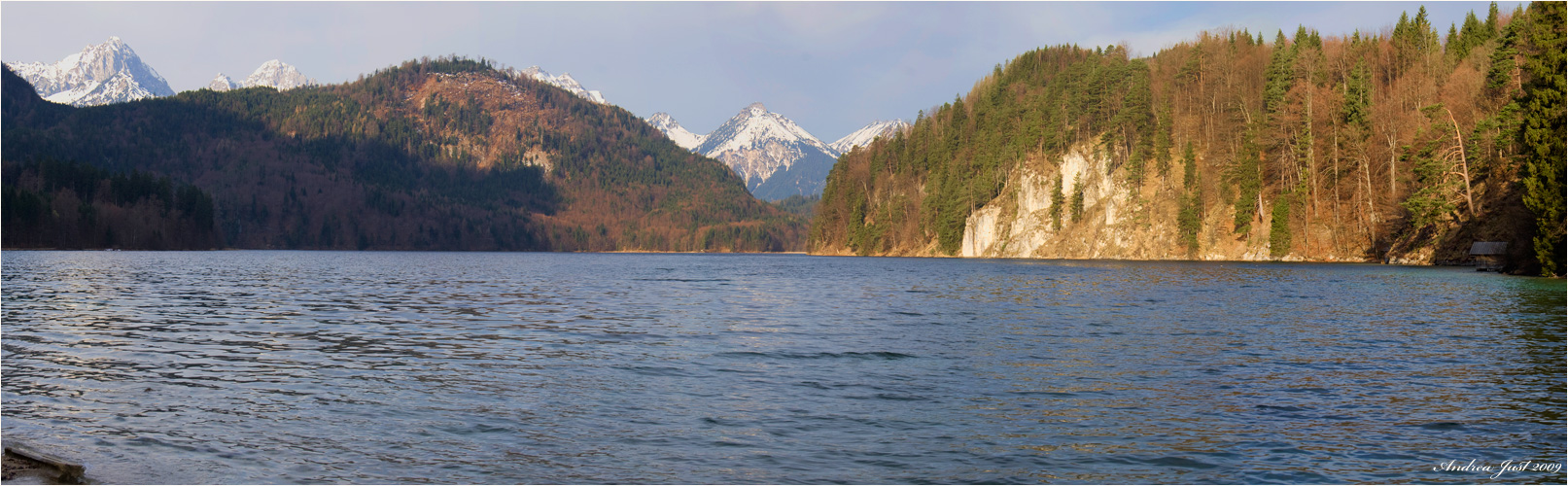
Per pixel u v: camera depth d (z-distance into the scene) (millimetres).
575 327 42375
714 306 55656
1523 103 87625
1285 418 21609
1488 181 106812
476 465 17562
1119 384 26188
